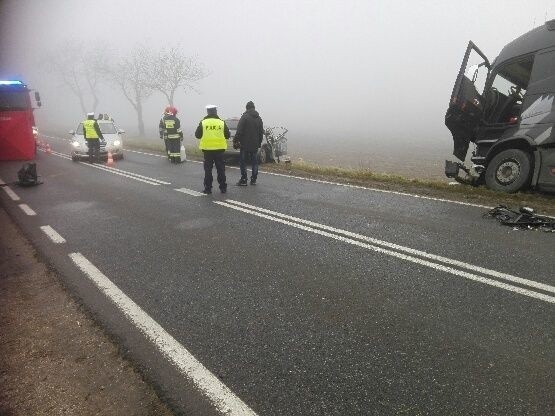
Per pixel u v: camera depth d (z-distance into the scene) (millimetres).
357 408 2254
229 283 3916
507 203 6625
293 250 4758
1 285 4055
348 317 3215
